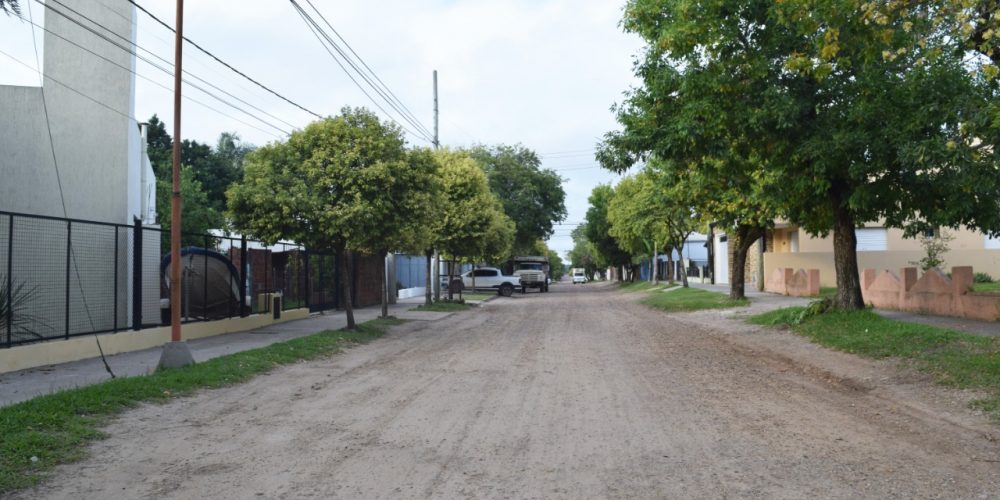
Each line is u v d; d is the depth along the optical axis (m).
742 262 28.11
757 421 8.36
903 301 18.92
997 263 30.95
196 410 9.25
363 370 13.05
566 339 18.16
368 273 33.97
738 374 11.99
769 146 14.96
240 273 20.97
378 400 9.94
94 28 16.94
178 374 11.13
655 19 15.66
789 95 14.20
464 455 6.94
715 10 14.28
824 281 34.53
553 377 11.79
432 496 5.71
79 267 14.55
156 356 14.11
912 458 6.75
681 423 8.26
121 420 8.53
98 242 15.07
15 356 12.03
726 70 14.62
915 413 8.71
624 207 46.47
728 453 6.94
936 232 27.83
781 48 14.48
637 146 15.45
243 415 8.95
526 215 59.69
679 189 23.89
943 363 10.70
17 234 12.98
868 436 7.61
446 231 32.31
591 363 13.47
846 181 15.66
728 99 14.49
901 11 10.51
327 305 29.14
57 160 16.81
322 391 10.75
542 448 7.17
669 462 6.64
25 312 13.15
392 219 19.14
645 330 20.48
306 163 18.06
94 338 13.95
